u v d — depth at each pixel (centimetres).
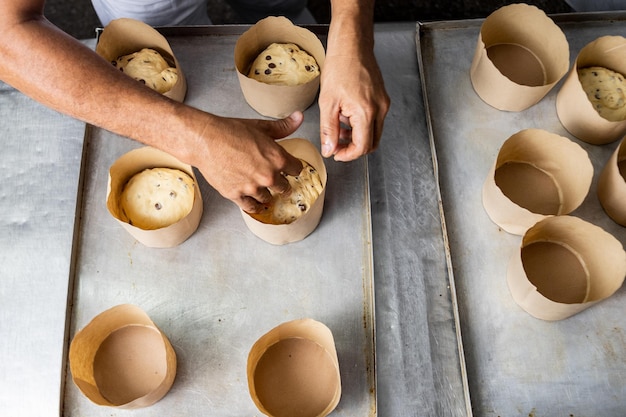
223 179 94
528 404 105
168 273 114
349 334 109
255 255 116
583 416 104
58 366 111
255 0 168
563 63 125
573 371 107
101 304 111
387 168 126
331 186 121
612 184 115
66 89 88
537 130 116
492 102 129
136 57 126
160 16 139
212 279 114
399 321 113
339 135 108
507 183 123
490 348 109
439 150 126
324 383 105
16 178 128
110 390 104
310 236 117
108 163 123
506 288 114
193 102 128
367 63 102
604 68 131
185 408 104
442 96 131
